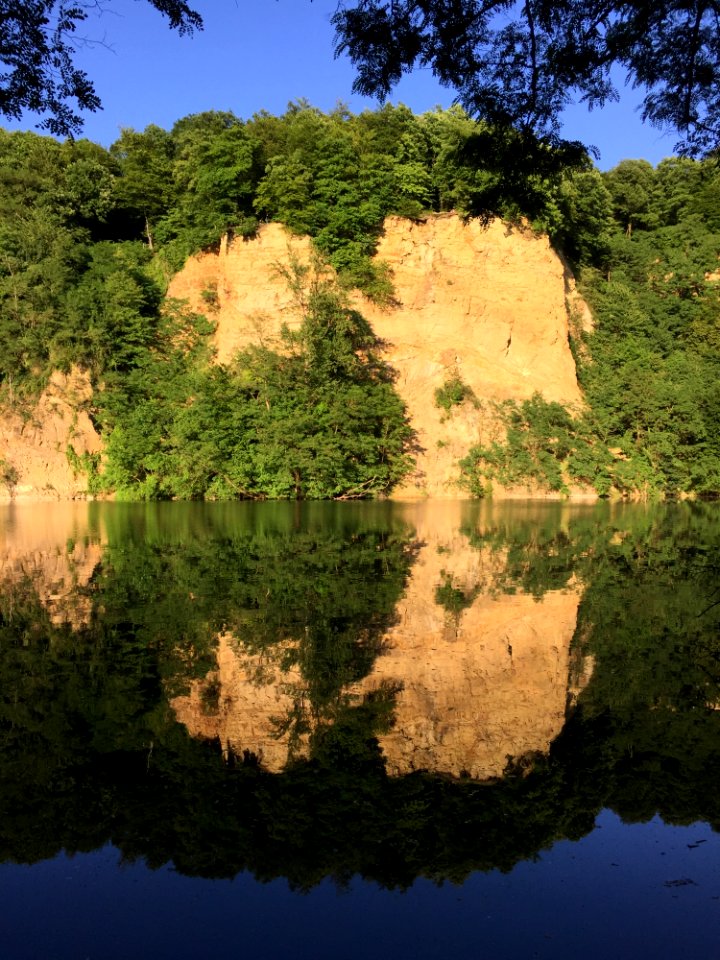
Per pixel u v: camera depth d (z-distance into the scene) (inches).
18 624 454.9
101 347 1785.2
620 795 247.6
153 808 238.7
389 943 172.4
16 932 178.4
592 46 379.2
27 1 372.2
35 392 1716.3
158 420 1750.7
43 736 291.6
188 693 338.6
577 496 1829.5
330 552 777.6
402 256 1946.4
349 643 418.9
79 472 1707.7
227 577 619.2
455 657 394.0
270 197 1926.7
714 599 542.0
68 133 434.9
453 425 1815.9
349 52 398.6
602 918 183.3
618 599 539.5
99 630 442.0
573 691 341.4
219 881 200.8
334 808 238.5
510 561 724.7
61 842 219.8
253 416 1736.0
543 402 1908.2
